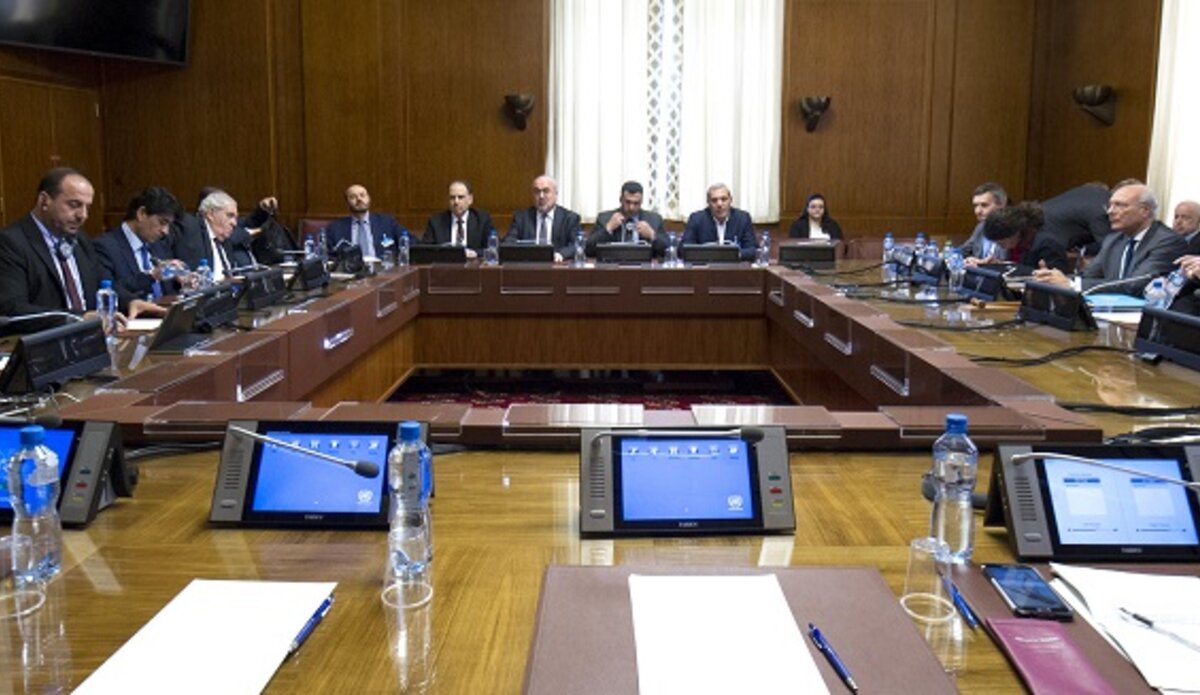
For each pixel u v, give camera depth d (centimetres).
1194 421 223
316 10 772
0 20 657
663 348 595
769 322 590
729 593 128
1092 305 410
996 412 224
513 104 762
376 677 113
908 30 777
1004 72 783
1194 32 602
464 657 118
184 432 212
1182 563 148
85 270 412
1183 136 612
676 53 770
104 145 785
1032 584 135
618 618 122
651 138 778
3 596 135
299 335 351
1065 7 759
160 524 166
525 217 665
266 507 165
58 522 160
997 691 110
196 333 326
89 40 709
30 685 110
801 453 212
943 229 795
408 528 158
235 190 790
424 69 777
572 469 201
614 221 656
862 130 785
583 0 764
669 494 164
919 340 323
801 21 772
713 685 105
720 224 669
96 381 255
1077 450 158
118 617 128
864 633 119
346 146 784
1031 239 511
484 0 767
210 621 124
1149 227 466
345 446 170
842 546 157
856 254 746
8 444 171
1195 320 282
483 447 214
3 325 317
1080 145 738
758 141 780
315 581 140
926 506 178
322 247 656
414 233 788
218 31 776
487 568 147
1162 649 117
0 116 668
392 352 543
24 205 693
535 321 592
